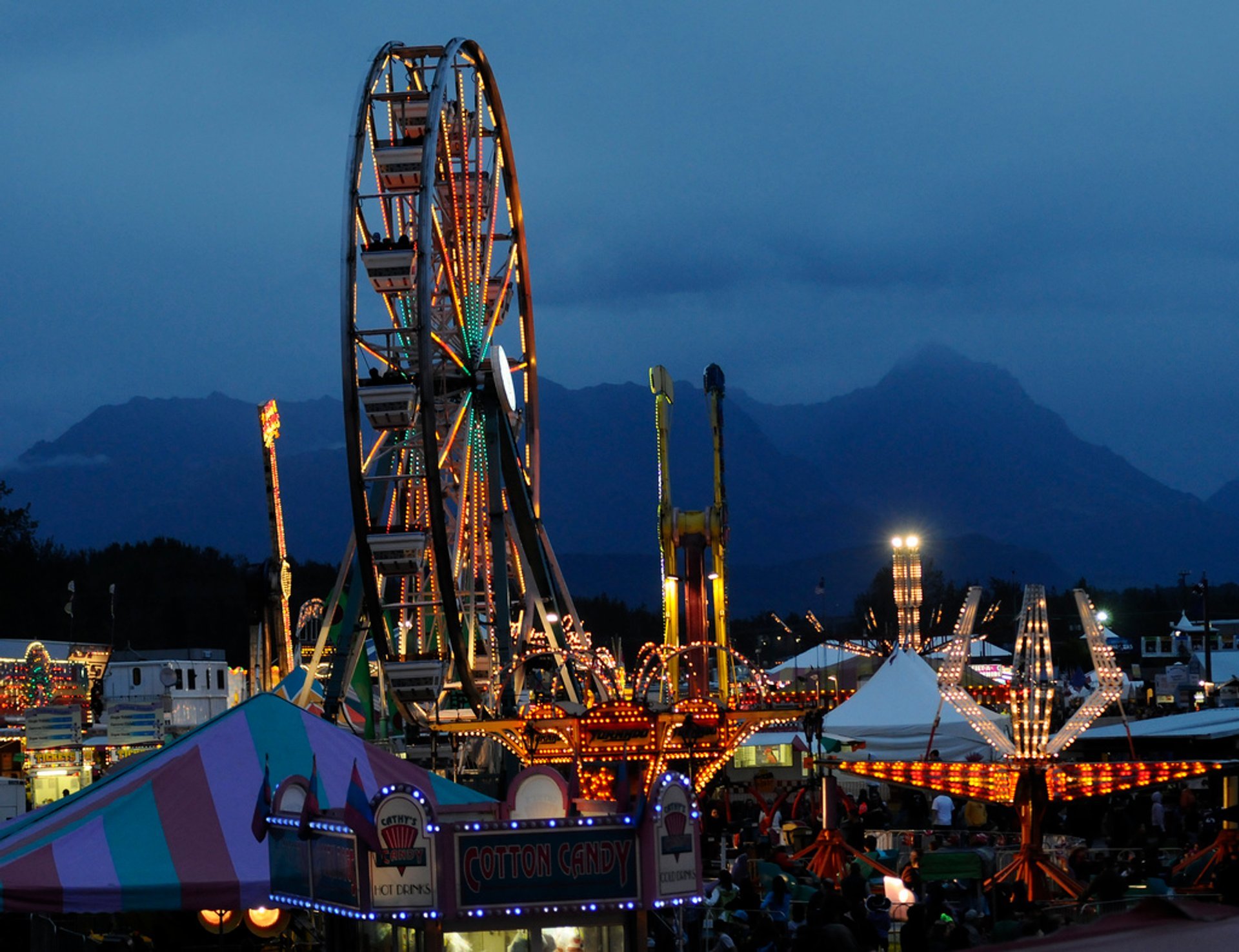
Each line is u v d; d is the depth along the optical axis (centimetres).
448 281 4231
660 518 6688
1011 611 17162
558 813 1867
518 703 4328
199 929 2462
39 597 14012
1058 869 2503
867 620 11969
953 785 2675
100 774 5644
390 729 4669
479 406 4484
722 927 2030
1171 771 2575
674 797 1666
